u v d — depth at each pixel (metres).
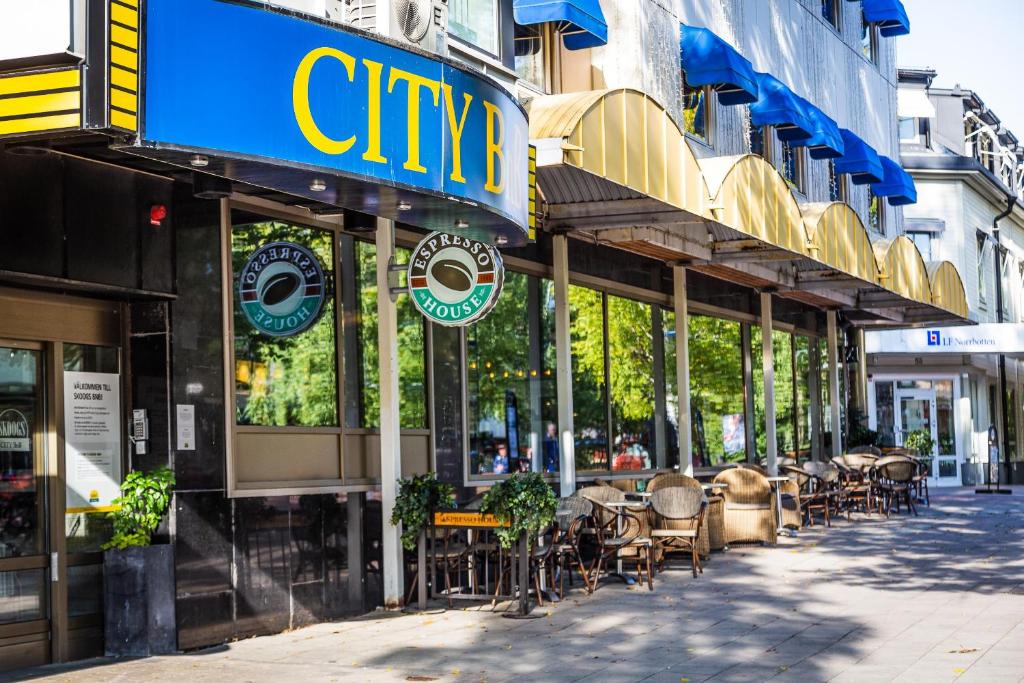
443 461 12.99
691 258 17.09
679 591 12.52
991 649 9.30
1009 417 39.59
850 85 26.42
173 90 6.84
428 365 12.85
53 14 6.55
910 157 34.34
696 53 16.81
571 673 8.68
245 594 10.20
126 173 9.54
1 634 8.96
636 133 11.76
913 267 21.72
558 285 14.13
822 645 9.61
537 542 12.09
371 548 11.72
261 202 10.70
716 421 19.77
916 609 11.23
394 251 12.14
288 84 7.41
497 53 13.41
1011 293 41.69
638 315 17.47
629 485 15.79
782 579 13.27
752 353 21.45
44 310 9.37
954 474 32.75
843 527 18.95
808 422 24.28
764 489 16.34
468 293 10.98
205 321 10.05
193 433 9.86
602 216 13.65
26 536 9.29
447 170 8.65
